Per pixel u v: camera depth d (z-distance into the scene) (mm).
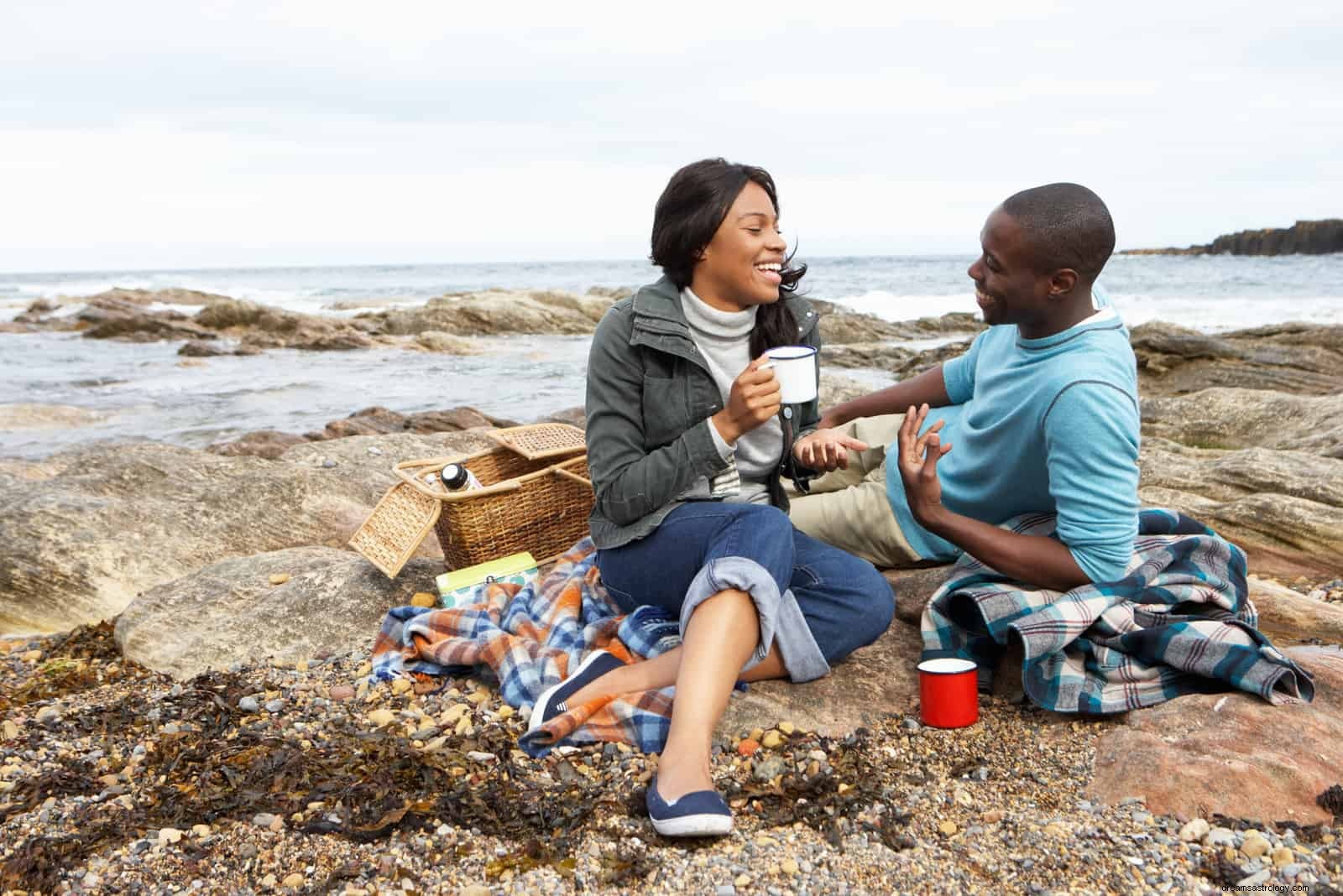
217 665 3920
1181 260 65375
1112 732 2998
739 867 2410
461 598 4016
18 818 2773
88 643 4359
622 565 3365
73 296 38812
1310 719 2857
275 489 5961
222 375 18156
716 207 3039
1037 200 3037
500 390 15812
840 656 3375
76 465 6652
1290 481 5781
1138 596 3230
